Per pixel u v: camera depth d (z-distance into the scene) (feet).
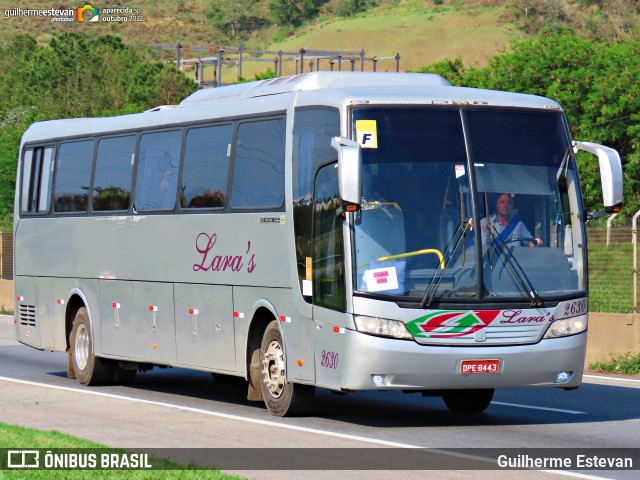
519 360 56.85
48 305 88.79
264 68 615.57
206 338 69.51
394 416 63.93
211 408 68.08
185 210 71.56
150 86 355.15
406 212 56.80
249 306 65.00
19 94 424.46
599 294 92.48
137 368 80.48
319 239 58.75
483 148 58.44
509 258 57.41
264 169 64.28
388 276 56.03
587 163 189.06
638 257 91.30
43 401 70.59
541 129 59.93
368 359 55.67
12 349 110.73
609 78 199.82
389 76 64.90
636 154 191.01
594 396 73.00
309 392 62.39
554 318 57.77
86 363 82.58
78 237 84.23
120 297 78.95
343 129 57.52
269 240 63.26
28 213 91.81
